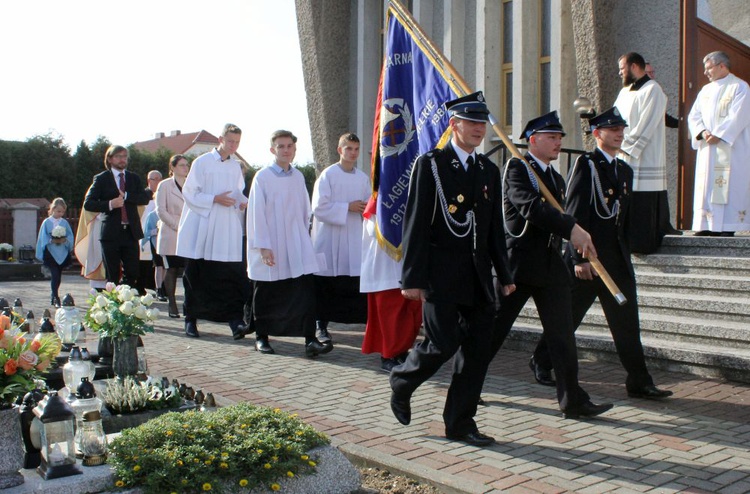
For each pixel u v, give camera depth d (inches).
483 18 455.8
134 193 402.6
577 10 395.5
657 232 339.3
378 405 233.8
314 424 213.0
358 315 331.0
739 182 345.4
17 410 147.6
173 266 430.6
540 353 258.8
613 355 287.6
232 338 360.5
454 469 175.6
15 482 144.6
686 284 310.5
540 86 443.5
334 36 537.3
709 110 349.4
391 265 274.4
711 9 464.8
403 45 264.1
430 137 249.6
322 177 320.5
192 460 150.3
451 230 192.4
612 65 398.6
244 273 359.6
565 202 238.2
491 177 199.5
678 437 197.8
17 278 786.8
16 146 1210.0
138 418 191.5
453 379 197.9
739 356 252.8
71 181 1250.6
